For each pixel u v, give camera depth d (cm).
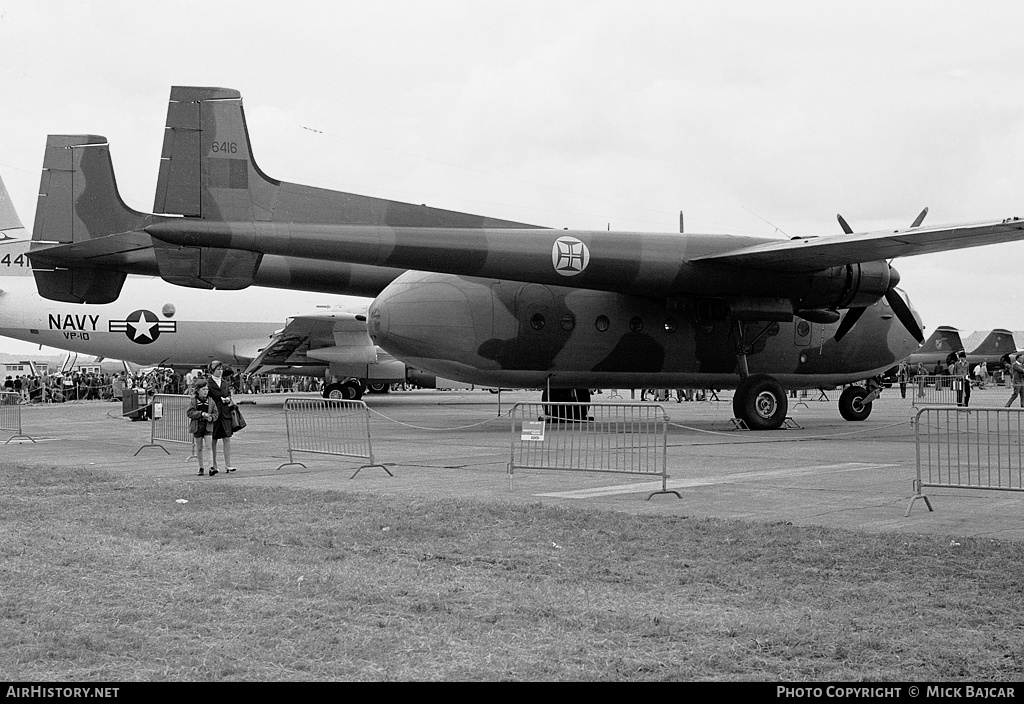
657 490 1338
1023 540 940
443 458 1853
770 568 845
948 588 765
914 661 598
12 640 652
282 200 2094
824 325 2781
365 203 2145
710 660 604
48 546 971
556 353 2542
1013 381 3488
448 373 2539
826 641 634
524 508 1149
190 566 877
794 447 2067
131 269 2712
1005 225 1967
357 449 2067
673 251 2347
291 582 813
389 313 2452
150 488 1393
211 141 2058
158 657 618
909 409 3981
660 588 789
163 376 5594
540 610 720
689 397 5588
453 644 641
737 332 2564
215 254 2164
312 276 2791
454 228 2211
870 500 1239
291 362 4281
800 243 2297
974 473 1545
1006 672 580
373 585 800
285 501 1252
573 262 2248
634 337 2597
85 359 8988
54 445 2281
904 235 2098
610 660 607
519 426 2870
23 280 4512
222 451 2053
